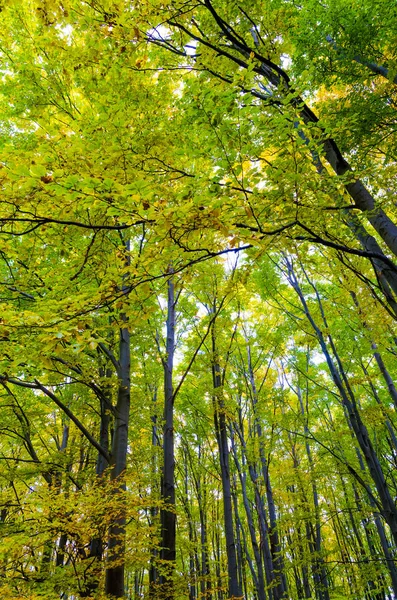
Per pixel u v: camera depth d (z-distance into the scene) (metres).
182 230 2.25
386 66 3.76
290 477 8.11
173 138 3.41
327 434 8.02
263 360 10.85
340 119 3.48
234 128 2.29
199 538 15.79
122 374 5.88
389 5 3.13
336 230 3.61
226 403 8.34
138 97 4.02
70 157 2.47
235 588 6.93
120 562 4.61
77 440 10.98
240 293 7.94
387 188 4.03
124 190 2.01
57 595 4.33
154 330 8.02
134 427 9.06
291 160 2.59
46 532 4.18
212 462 12.34
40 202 2.27
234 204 2.35
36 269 3.88
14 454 10.88
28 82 4.76
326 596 9.77
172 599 6.13
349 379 6.88
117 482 4.84
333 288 7.70
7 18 4.59
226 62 4.04
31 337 2.64
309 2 3.41
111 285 2.53
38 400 7.64
